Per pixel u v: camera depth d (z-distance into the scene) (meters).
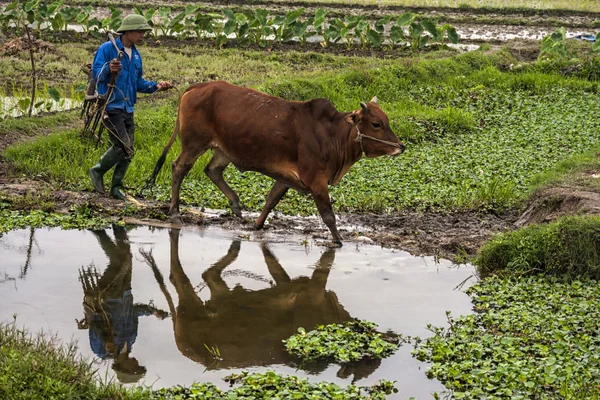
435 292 8.07
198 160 12.10
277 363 6.50
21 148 12.06
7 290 7.71
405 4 28.45
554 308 7.48
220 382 6.10
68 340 6.67
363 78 17.38
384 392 5.99
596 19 27.67
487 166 12.62
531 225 9.01
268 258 9.01
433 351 6.63
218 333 7.09
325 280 8.38
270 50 21.66
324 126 9.20
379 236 9.73
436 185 11.72
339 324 7.24
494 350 6.54
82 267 8.47
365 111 9.08
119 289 7.98
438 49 22.69
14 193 10.50
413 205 10.97
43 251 8.85
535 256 8.45
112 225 9.86
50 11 21.55
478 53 20.23
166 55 20.23
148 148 12.94
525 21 26.88
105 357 6.47
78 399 5.43
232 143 9.34
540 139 14.20
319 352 6.64
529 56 21.78
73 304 7.50
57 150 12.23
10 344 6.05
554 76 18.92
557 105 16.78
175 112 14.80
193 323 7.29
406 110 15.83
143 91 10.41
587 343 6.62
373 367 6.43
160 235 9.62
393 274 8.58
